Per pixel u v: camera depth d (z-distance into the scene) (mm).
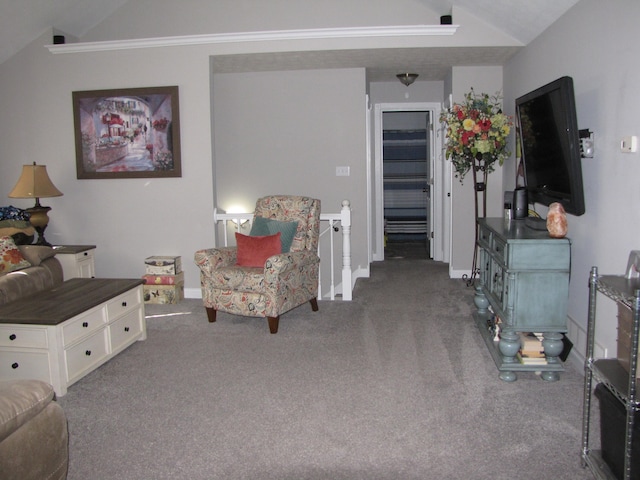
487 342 3533
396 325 4152
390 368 3305
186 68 4949
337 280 6090
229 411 2783
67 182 5230
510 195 4156
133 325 3787
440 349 3611
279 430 2576
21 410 1767
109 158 5121
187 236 5125
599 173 3045
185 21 5199
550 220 3004
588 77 3199
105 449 2436
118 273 5266
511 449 2367
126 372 3311
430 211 7035
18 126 5234
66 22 5066
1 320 2969
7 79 5188
